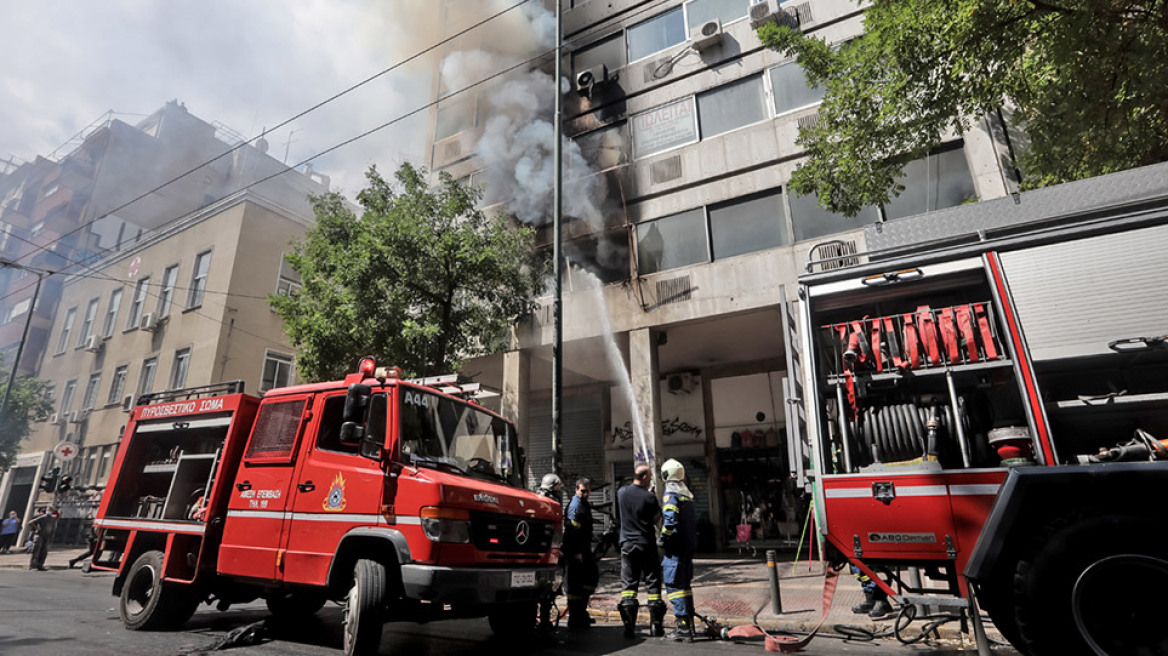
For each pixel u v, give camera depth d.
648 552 6.30
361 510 5.14
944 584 7.57
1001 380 4.61
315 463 5.65
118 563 7.06
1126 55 6.71
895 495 4.48
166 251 24.77
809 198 13.10
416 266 10.87
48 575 13.70
